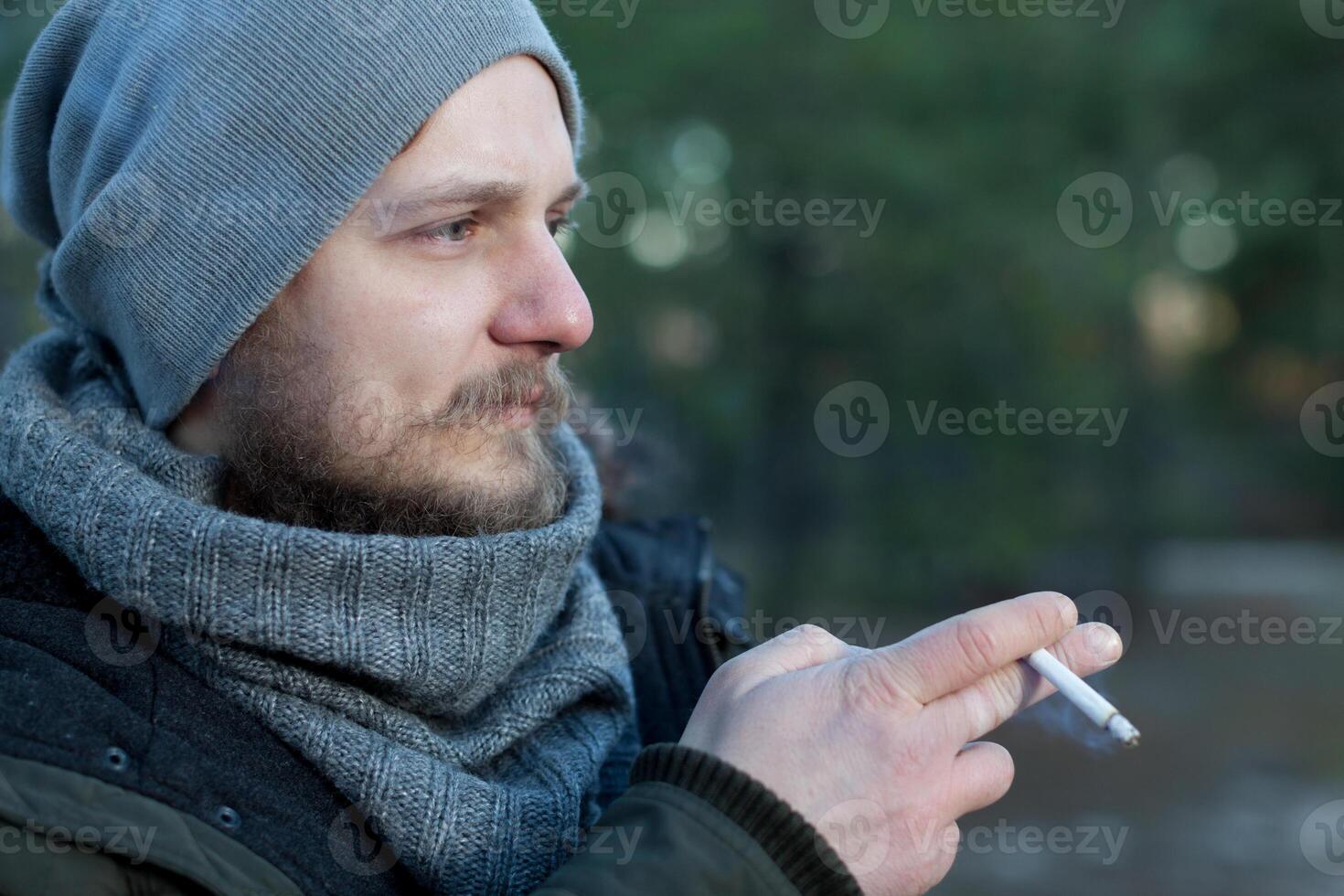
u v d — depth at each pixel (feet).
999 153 23.67
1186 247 29.86
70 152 3.95
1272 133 29.73
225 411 3.79
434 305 3.63
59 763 2.90
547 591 3.71
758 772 3.04
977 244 23.32
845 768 3.03
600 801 4.06
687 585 4.99
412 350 3.62
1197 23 27.61
